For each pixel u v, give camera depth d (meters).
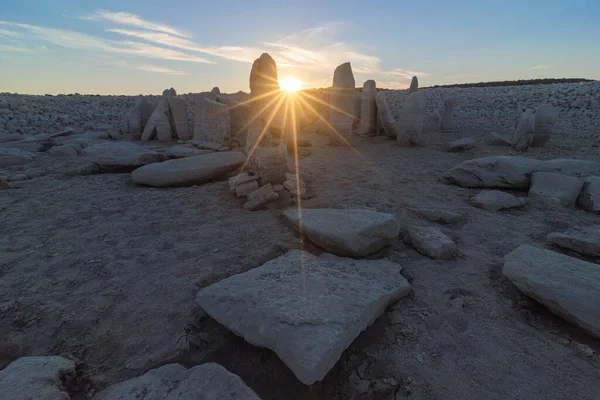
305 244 3.30
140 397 1.60
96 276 2.79
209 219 3.94
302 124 13.28
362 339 2.11
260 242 3.34
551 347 1.99
